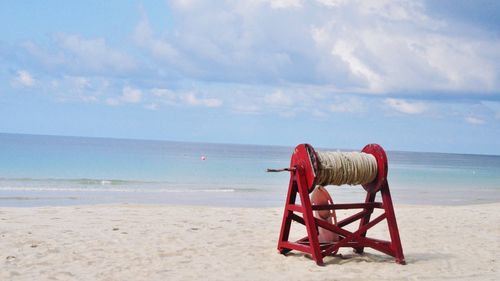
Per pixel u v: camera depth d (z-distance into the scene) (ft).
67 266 26.40
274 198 82.28
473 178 179.22
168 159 255.91
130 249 30.78
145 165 187.11
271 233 38.17
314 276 25.31
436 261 29.91
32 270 25.41
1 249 29.73
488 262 30.09
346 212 54.85
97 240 33.27
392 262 29.07
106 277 24.43
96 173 136.26
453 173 218.38
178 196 81.00
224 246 32.48
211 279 24.45
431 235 39.83
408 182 145.28
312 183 27.73
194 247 31.89
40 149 327.88
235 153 479.41
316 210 28.60
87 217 43.91
